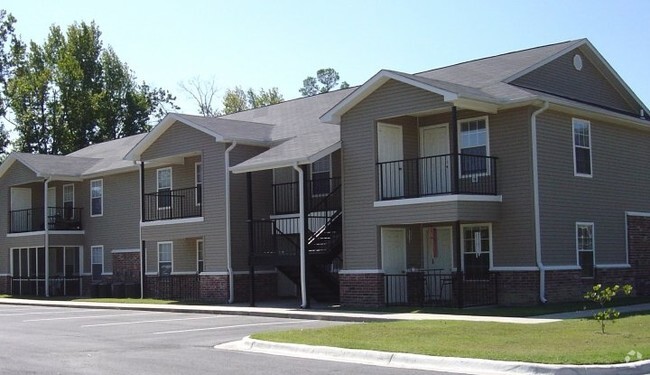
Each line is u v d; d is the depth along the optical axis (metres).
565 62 26.53
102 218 38.03
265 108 36.03
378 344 14.20
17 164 40.12
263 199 29.41
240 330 18.86
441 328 16.34
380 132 23.84
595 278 24.11
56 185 40.97
